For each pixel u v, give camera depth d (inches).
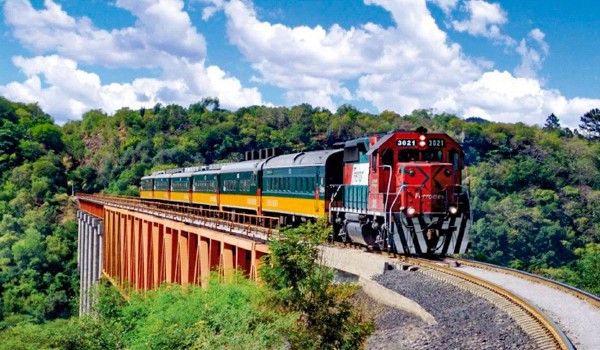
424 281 787.4
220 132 6825.8
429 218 917.8
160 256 1734.7
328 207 1155.3
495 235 3457.2
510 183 4379.9
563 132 6594.5
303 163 1289.4
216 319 690.2
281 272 636.1
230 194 1798.7
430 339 601.0
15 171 5098.4
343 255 999.6
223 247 1181.7
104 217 2874.0
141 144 6432.1
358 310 682.2
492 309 631.2
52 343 1007.6
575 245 3531.0
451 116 7327.8
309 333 602.2
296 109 7805.1
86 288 3024.1
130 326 1000.2
